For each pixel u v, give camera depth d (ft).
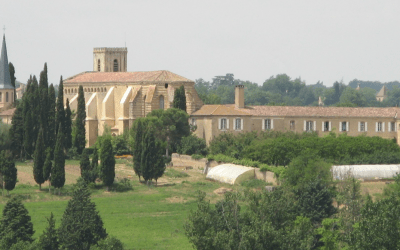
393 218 418.51
